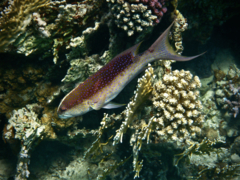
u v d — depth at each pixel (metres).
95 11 0.88
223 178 1.17
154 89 0.88
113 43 0.91
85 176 1.16
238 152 1.26
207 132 1.25
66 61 0.91
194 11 1.12
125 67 0.82
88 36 0.88
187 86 0.88
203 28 1.18
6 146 1.08
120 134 0.83
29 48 0.83
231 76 1.32
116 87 0.83
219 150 1.00
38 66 0.93
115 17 0.85
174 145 1.05
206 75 1.39
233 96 1.29
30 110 0.96
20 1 0.75
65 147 1.21
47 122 0.99
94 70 0.92
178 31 0.99
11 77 0.92
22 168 0.97
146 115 0.94
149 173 1.14
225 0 1.07
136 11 0.83
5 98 0.95
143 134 0.86
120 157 1.17
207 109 1.32
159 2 0.87
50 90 0.97
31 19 0.79
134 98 0.83
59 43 0.86
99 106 0.83
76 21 0.84
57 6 0.80
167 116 0.83
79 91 0.81
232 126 1.30
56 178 1.21
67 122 1.00
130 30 0.85
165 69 1.00
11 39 0.79
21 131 0.91
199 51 1.35
